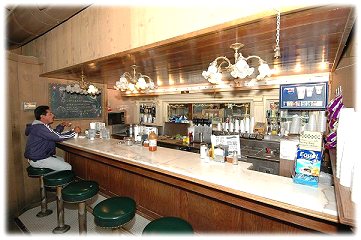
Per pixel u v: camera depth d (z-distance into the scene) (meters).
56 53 3.06
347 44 2.18
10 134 2.88
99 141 3.15
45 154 2.83
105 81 4.22
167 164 1.88
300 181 1.35
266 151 3.16
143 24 1.89
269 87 3.36
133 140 2.99
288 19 1.27
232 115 4.16
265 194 1.21
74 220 2.70
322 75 2.92
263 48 1.89
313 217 1.10
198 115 4.66
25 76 3.23
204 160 2.01
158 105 5.21
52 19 2.35
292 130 3.20
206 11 1.48
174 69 2.93
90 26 2.45
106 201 1.71
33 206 3.14
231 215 1.78
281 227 1.53
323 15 1.21
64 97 3.85
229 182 1.41
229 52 2.02
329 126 2.22
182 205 2.17
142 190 2.60
